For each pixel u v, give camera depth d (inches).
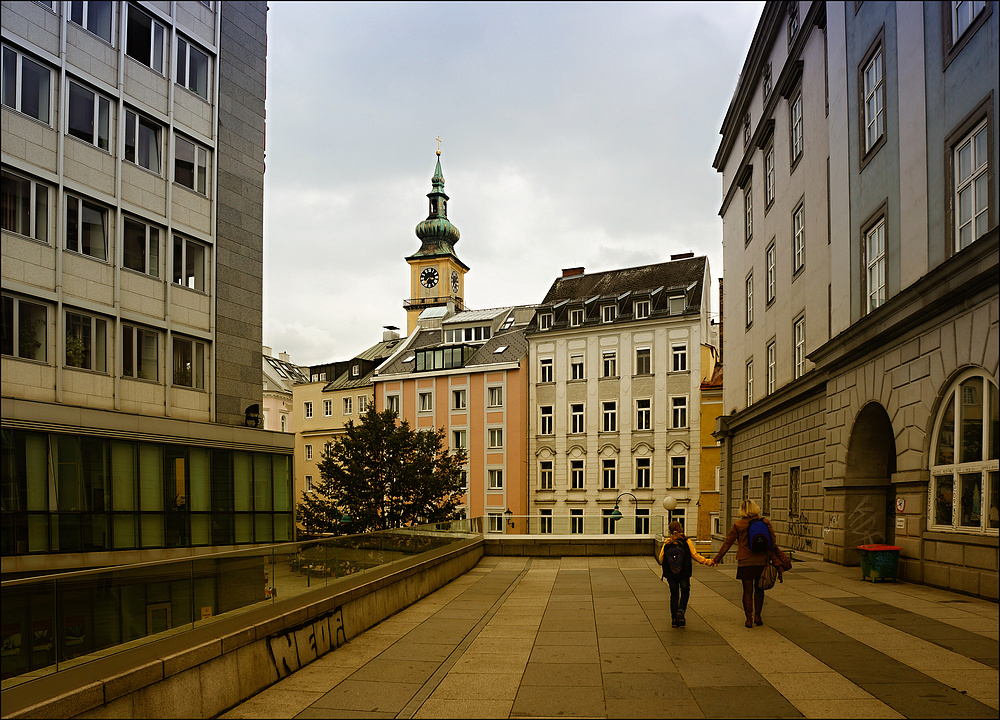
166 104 1042.7
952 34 537.0
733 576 706.2
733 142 1418.6
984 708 263.9
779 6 1087.0
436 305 4436.5
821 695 284.5
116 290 952.3
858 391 701.9
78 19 924.0
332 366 2957.7
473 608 551.2
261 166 1216.8
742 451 1296.8
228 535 1058.1
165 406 1016.9
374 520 1713.8
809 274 909.8
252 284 1179.9
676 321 2251.5
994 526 487.5
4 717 199.9
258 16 1230.3
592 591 639.1
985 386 495.8
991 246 458.9
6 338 828.0
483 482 2475.4
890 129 636.1
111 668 241.6
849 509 727.7
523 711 283.0
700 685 306.8
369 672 350.6
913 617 437.4
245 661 311.6
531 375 2452.0
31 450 820.0
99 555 879.1
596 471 2320.4
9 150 839.1
